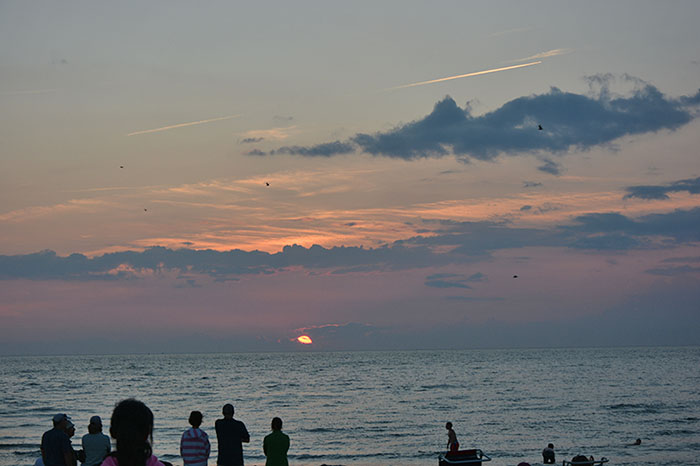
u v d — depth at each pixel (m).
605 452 36.12
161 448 38.69
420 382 116.06
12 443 41.03
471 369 170.50
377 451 38.56
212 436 42.88
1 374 164.38
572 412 59.47
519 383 107.69
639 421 51.19
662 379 111.75
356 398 81.69
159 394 90.94
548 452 31.59
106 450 13.05
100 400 79.56
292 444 41.94
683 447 37.50
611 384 100.19
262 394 90.19
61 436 11.71
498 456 35.41
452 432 30.38
